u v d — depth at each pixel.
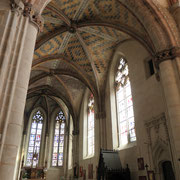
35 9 8.46
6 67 6.57
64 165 32.38
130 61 16.75
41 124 36.56
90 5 15.48
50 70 23.70
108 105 20.05
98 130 20.58
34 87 27.81
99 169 15.51
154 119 12.49
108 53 20.08
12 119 6.36
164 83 10.70
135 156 14.10
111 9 14.96
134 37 14.52
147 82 14.02
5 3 7.29
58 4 15.27
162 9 11.81
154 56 11.77
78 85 26.33
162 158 11.73
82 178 22.91
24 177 29.39
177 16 11.78
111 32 17.45
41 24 8.68
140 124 13.98
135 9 12.44
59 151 33.94
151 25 11.82
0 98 6.15
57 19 16.70
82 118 26.45
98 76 21.39
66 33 18.41
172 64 10.83
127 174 14.07
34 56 19.84
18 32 7.37
